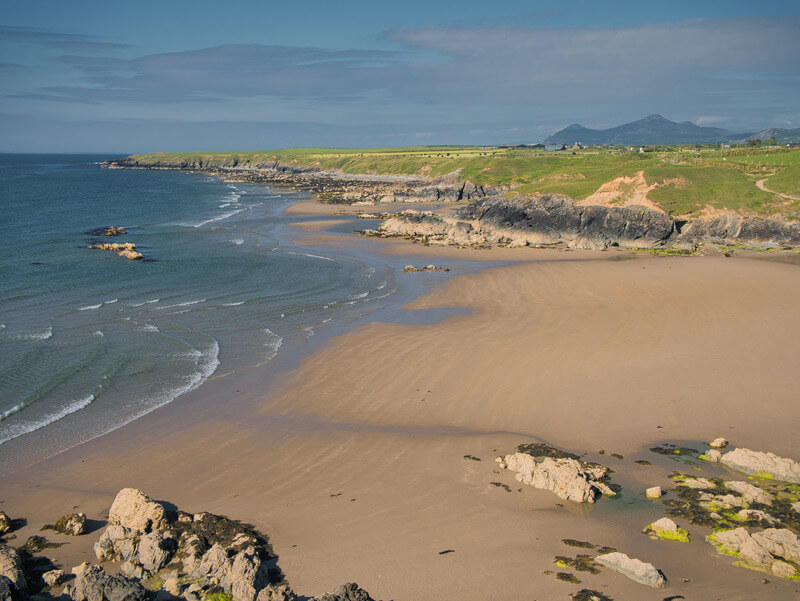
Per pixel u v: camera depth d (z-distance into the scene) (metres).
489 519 19.14
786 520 18.86
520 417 27.34
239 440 25.52
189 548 17.44
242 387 31.30
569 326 40.75
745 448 23.67
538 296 49.97
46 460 23.69
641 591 15.61
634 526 18.86
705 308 43.97
